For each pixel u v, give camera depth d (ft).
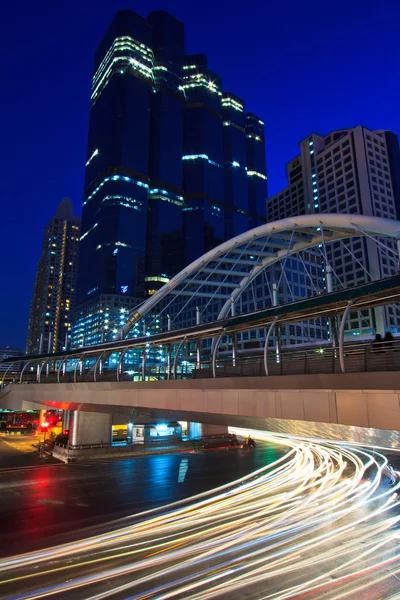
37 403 176.76
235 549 57.41
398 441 62.64
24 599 47.11
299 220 170.09
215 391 81.66
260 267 222.89
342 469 115.55
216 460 151.74
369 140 455.22
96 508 91.35
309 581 47.24
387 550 54.80
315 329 333.01
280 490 94.68
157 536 66.69
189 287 488.02
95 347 141.18
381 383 54.75
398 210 452.35
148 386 100.37
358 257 403.75
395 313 359.66
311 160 511.40
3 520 82.89
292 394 66.69
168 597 45.01
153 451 170.91
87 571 53.78
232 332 93.04
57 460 156.04
